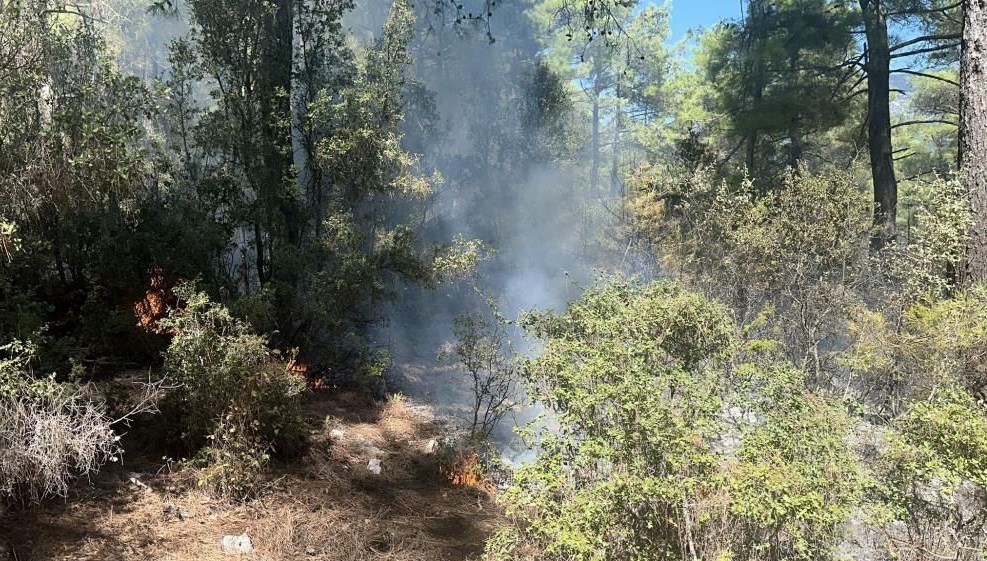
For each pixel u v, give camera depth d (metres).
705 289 6.25
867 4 10.01
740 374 2.89
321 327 5.60
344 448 4.52
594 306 3.78
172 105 6.14
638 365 2.61
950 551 2.11
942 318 3.58
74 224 4.82
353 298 5.48
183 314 3.99
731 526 2.06
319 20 6.72
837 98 11.59
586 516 1.97
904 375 3.89
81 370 3.72
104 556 2.79
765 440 2.18
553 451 2.43
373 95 6.21
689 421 2.28
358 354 6.26
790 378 2.73
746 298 5.63
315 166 6.20
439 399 6.11
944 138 16.97
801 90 11.23
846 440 2.47
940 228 4.18
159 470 3.65
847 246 5.05
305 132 6.24
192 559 2.92
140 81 5.91
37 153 3.77
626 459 2.16
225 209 5.94
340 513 3.58
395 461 4.49
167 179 5.82
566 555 2.11
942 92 16.11
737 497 1.94
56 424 2.94
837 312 5.04
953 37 9.39
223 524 3.28
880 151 9.66
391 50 6.56
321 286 5.36
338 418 5.10
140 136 4.75
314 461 4.18
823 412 2.48
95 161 3.96
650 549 2.07
